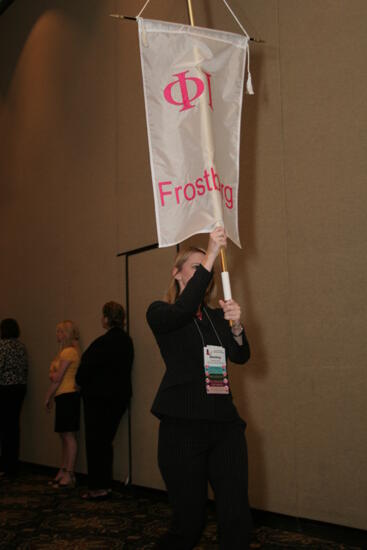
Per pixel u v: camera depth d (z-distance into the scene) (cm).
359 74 317
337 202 322
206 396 185
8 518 370
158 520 357
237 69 249
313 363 325
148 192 470
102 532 331
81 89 566
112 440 433
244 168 377
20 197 657
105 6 539
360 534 292
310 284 332
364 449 297
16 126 676
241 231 375
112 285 504
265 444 346
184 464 180
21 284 643
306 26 347
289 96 353
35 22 653
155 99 230
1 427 551
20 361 562
